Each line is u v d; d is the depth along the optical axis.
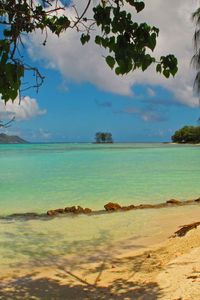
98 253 8.72
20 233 10.53
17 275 7.30
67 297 6.14
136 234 10.40
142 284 6.48
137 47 3.57
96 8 3.71
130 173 25.75
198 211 13.38
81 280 6.95
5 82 3.24
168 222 11.75
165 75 3.79
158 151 61.88
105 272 7.36
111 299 5.95
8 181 21.50
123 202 15.42
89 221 11.98
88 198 16.19
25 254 8.64
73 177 23.42
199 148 75.69
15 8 3.75
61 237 10.12
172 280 6.45
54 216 12.71
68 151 64.44
